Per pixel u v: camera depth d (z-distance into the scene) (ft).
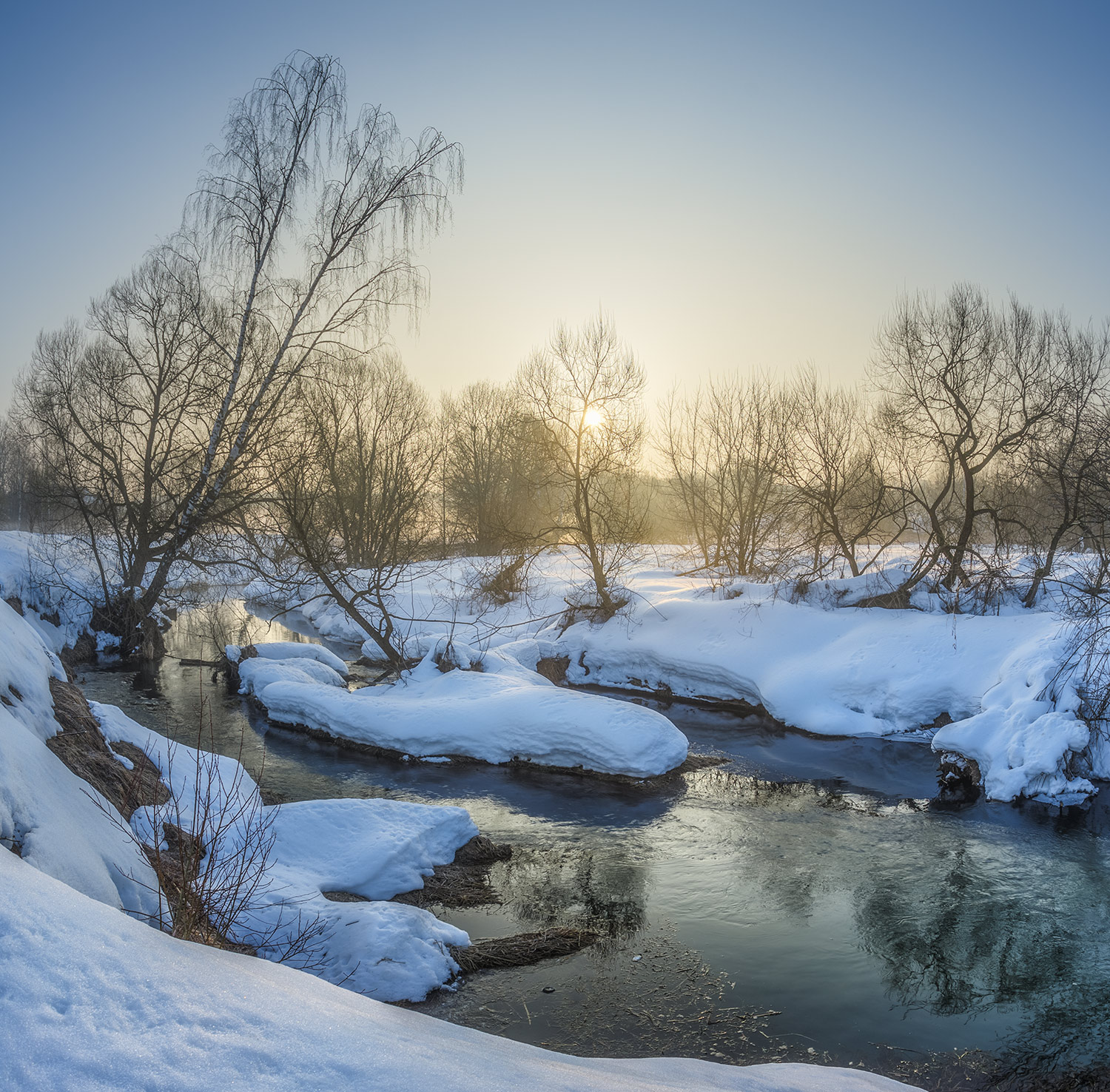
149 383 88.12
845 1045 25.95
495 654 77.97
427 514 144.36
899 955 31.63
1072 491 75.46
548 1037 25.77
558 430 85.92
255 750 58.54
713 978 29.71
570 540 96.53
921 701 64.64
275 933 27.32
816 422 98.32
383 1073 12.41
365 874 34.22
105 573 100.48
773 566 90.84
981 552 88.58
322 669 74.54
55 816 22.25
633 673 83.25
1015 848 42.83
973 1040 26.30
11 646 32.19
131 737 37.19
